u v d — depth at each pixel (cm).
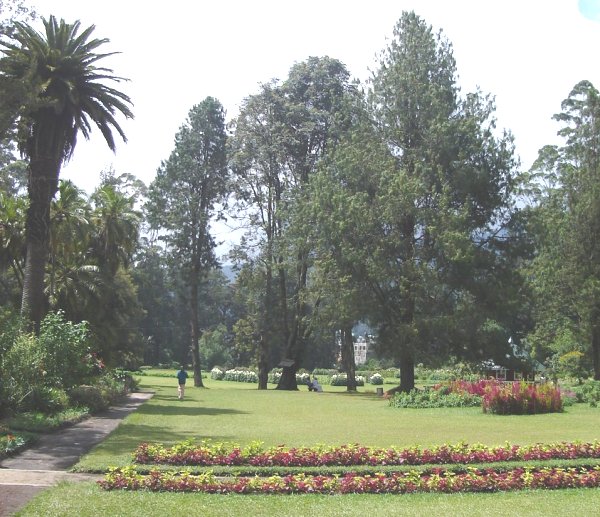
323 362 8362
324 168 3806
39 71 2370
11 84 1831
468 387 2722
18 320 1908
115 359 3944
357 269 3419
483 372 3622
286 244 4347
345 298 3416
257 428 1683
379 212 3419
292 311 4884
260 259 4750
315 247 3825
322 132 4600
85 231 3388
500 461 1112
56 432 1519
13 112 1898
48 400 1798
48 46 2394
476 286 3303
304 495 905
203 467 1041
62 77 2375
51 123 2369
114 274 3959
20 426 1469
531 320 4609
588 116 3947
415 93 3588
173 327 9019
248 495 898
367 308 3416
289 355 4784
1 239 3294
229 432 1580
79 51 2455
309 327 4519
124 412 2142
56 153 2394
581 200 3681
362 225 3378
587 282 3494
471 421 1927
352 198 3406
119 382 3195
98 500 838
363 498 894
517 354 4291
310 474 1029
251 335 6128
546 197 4575
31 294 2327
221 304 10188
